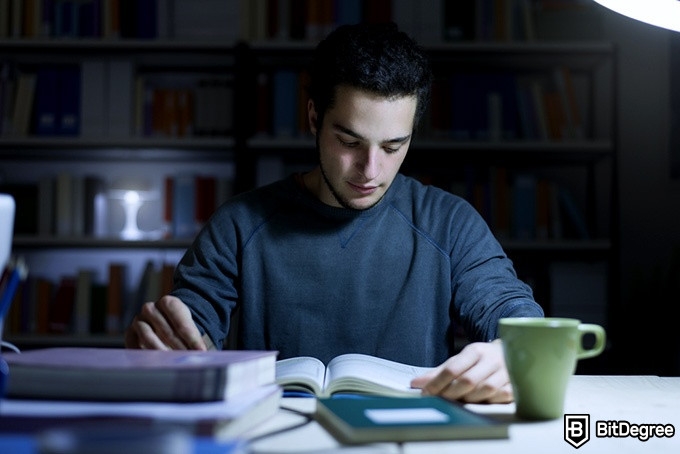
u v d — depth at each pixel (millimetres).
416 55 1123
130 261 2961
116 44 2660
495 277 1225
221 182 2684
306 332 1300
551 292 2555
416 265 1323
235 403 561
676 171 2959
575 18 2695
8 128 2654
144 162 2990
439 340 1312
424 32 2660
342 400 695
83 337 2623
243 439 568
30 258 2949
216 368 562
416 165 2939
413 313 1307
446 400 701
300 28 2686
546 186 2652
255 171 2838
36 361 579
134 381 554
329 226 1331
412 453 533
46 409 519
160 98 2693
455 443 568
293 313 1303
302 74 2648
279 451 527
